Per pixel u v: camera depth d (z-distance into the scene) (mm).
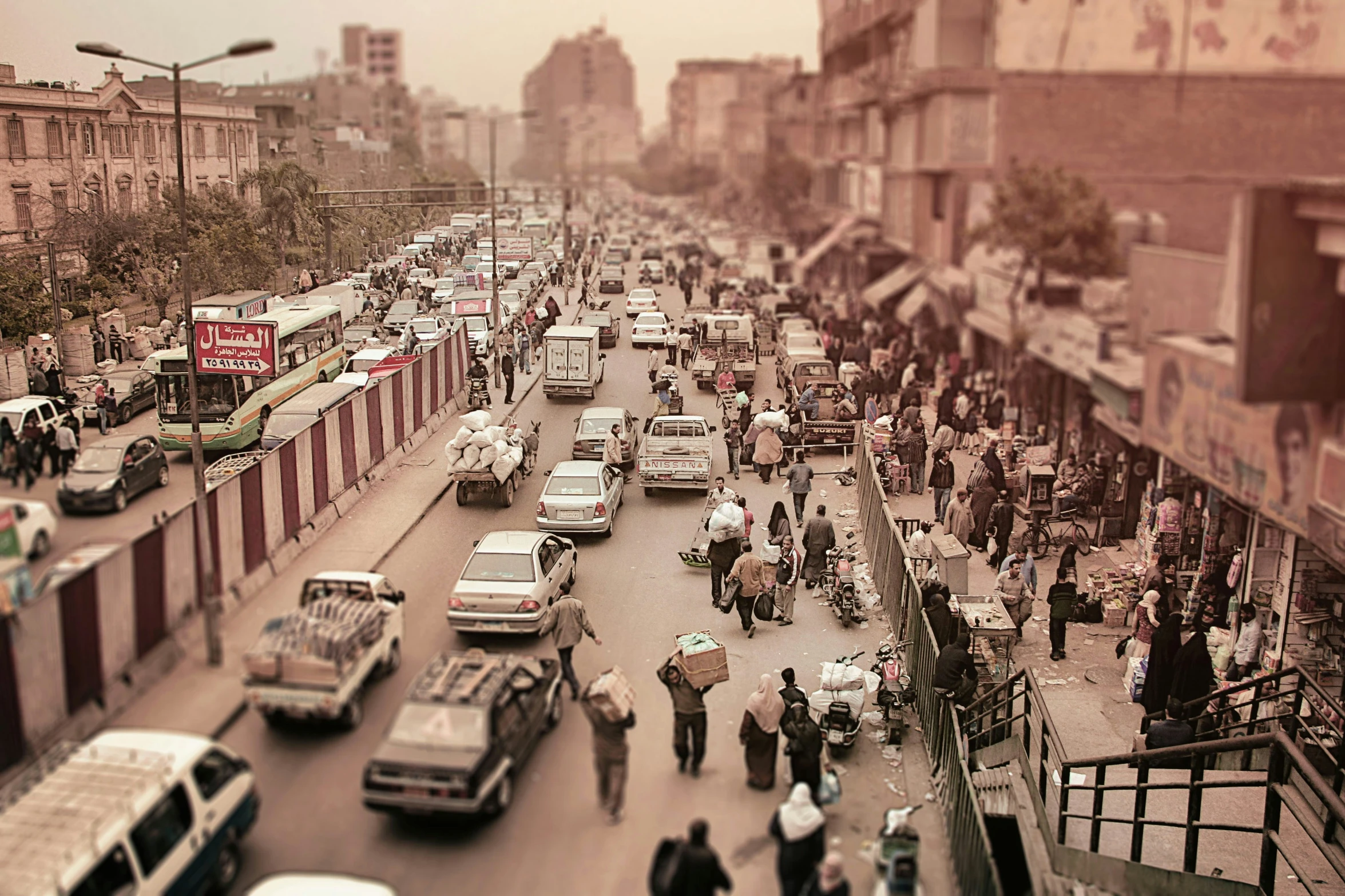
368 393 25266
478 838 12008
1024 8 34656
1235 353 17750
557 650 15703
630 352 44688
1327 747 15719
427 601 18656
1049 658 19328
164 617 15344
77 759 10805
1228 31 32500
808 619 19234
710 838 12250
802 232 88000
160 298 38906
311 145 57000
